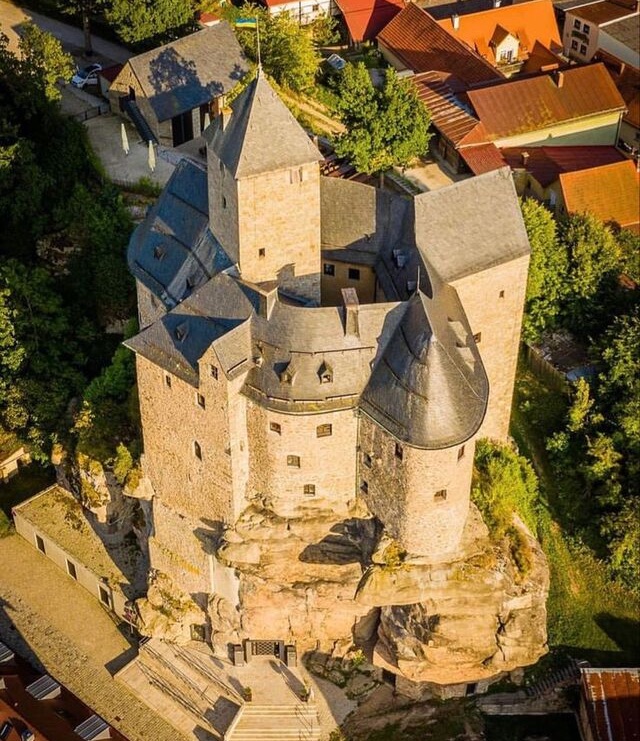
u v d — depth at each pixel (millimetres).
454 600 88812
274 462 86375
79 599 102000
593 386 103562
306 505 89062
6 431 110938
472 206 88000
